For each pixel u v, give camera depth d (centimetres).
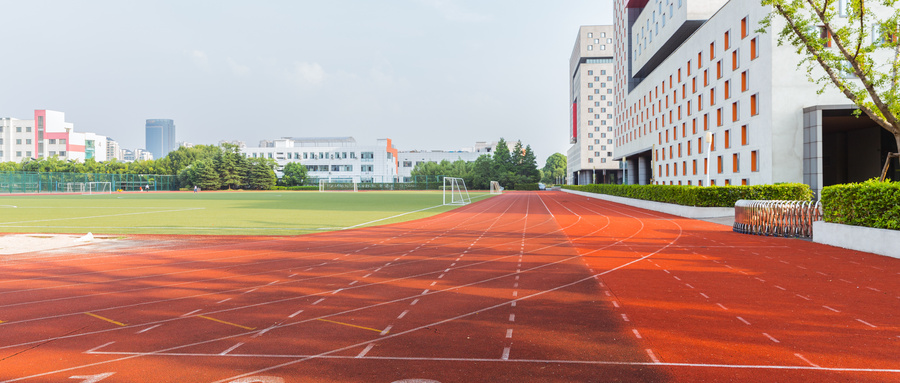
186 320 618
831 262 1048
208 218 2473
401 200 5069
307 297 743
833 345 507
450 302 706
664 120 4753
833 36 1423
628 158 6606
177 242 1459
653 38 5031
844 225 1277
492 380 422
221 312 656
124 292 782
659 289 788
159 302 714
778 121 2730
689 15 3991
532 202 4588
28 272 963
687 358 473
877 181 1266
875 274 907
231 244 1408
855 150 3584
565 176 18050
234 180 10100
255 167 10194
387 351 499
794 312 640
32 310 669
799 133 2700
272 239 1534
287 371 447
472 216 2650
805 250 1234
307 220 2348
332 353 494
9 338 547
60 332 570
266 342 530
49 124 11912
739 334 547
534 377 429
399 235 1650
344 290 791
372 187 10481
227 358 481
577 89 11519
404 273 941
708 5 3981
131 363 470
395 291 782
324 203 4316
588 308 668
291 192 9000
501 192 9181
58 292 783
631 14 6288
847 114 2748
